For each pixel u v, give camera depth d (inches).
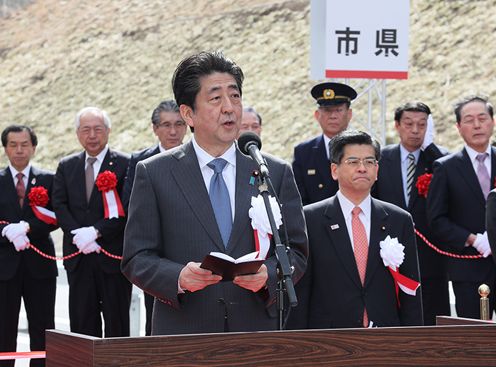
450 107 1811.0
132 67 2513.5
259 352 236.5
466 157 569.0
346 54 723.4
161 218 311.4
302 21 2294.5
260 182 302.5
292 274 301.3
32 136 644.7
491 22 1919.3
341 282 419.8
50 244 642.2
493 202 477.4
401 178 597.3
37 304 634.8
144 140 2255.2
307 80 2140.7
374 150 432.5
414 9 2066.9
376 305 418.6
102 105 2450.8
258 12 2397.9
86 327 625.6
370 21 724.0
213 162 314.3
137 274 302.2
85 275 622.2
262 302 305.3
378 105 1866.4
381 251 419.8
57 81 2628.0
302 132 2020.2
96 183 617.9
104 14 2755.9
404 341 247.8
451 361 251.9
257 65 2265.0
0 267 622.8
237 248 305.3
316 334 241.0
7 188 636.7
